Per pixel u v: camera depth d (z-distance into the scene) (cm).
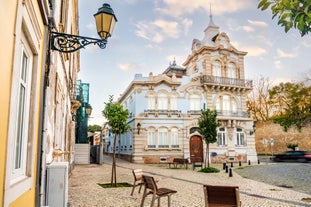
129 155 2738
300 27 188
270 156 3538
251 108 4366
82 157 2408
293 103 3516
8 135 240
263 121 3744
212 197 458
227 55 2950
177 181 1258
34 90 388
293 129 3406
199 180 1303
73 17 1416
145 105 2633
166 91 2692
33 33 350
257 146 3772
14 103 258
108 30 537
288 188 1067
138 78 2684
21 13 270
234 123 2800
